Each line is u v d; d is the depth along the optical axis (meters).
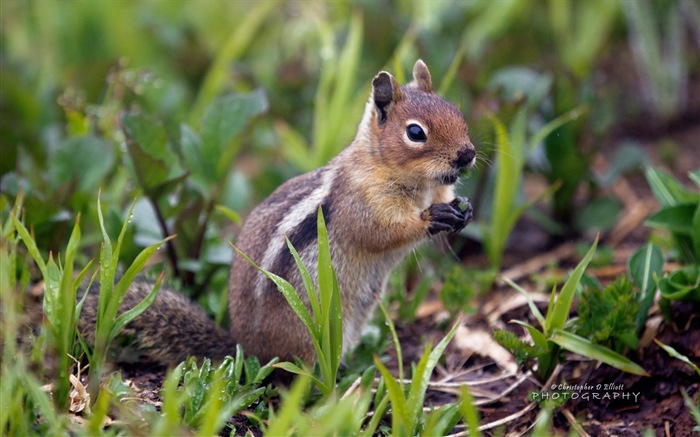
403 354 11.57
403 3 19.27
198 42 19.00
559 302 9.45
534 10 19.55
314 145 15.07
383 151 10.52
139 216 12.23
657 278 10.16
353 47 14.49
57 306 8.02
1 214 11.51
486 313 12.38
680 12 18.94
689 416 9.44
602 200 15.03
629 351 10.20
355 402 9.26
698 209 10.21
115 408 8.43
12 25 20.12
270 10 20.11
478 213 14.41
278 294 10.04
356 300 10.75
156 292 8.84
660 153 17.28
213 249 12.36
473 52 17.36
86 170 12.58
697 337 9.93
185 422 8.22
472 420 7.34
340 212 10.49
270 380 10.20
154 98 17.50
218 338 10.48
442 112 10.41
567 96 14.74
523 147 13.69
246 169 18.50
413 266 13.51
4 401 7.26
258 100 12.41
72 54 19.70
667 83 18.22
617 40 20.33
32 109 16.41
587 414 9.90
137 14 19.78
